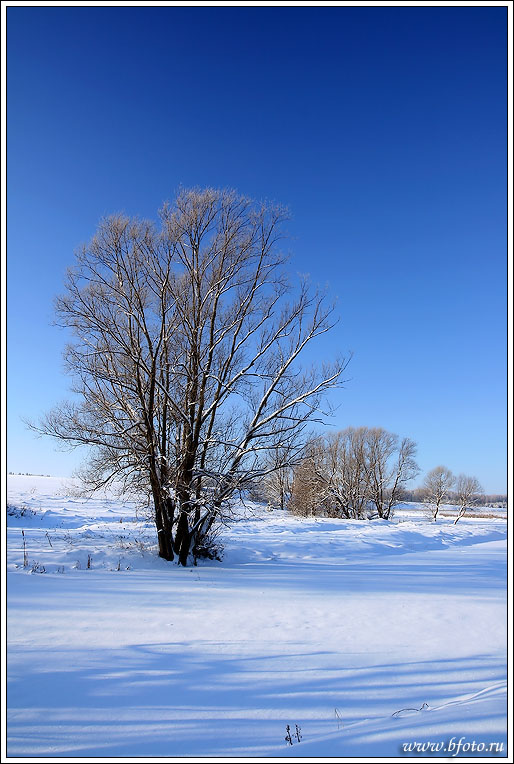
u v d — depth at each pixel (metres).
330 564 20.23
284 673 6.74
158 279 17.91
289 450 19.02
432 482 66.69
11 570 12.62
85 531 21.58
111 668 6.61
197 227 18.30
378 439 55.22
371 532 33.31
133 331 17.58
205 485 18.41
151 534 22.17
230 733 4.93
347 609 10.88
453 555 25.61
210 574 15.46
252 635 8.56
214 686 6.21
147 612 9.66
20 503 31.77
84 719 5.17
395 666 7.13
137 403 17.81
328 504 54.47
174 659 7.11
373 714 5.45
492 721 4.98
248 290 19.12
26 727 4.93
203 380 17.89
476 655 7.74
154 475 17.19
